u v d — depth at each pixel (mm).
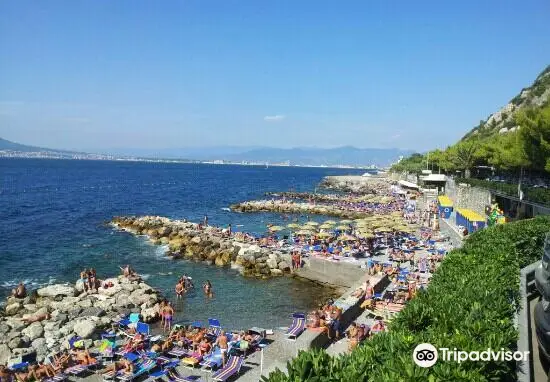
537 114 39875
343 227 50406
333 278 35500
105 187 140375
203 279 36406
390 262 36781
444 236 46531
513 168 50875
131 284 31609
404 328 8891
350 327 21172
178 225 57312
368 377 6797
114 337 22531
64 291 30859
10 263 41031
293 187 155875
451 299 10109
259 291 33250
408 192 98062
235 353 19812
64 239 52781
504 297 10344
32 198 101312
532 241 18516
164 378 17891
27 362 19828
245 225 66000
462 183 62188
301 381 6438
